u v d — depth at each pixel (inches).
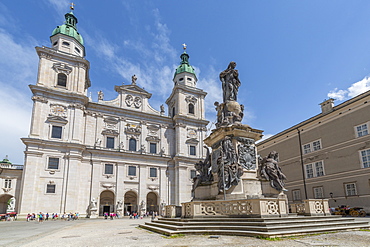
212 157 767.7
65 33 2030.0
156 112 2269.9
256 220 485.1
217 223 513.0
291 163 1726.1
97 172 1845.5
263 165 713.6
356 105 1332.4
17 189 1856.5
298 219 524.4
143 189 1963.6
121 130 2039.9
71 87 1900.8
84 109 1935.3
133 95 2193.7
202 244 386.0
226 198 645.9
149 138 2128.4
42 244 447.8
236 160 689.6
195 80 2591.0
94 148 1872.5
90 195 1786.4
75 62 1957.4
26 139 1631.4
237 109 799.7
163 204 1999.3
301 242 384.5
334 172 1412.4
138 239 480.7
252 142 740.7
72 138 1795.0
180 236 479.8
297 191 1653.5
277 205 522.9
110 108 2036.2
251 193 661.9
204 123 2336.4
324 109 1526.8
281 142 1835.6
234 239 420.8
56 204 1638.8
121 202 1854.1
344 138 1379.2
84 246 414.9
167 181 2080.5
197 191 745.6
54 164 1699.1
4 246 426.0
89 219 1631.4
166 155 2153.1
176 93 2372.0
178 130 2204.7
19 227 954.7
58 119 1781.5
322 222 538.9
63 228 868.0
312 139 1583.4
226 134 729.0
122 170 1925.4
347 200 1325.0
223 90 851.4
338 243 373.1
